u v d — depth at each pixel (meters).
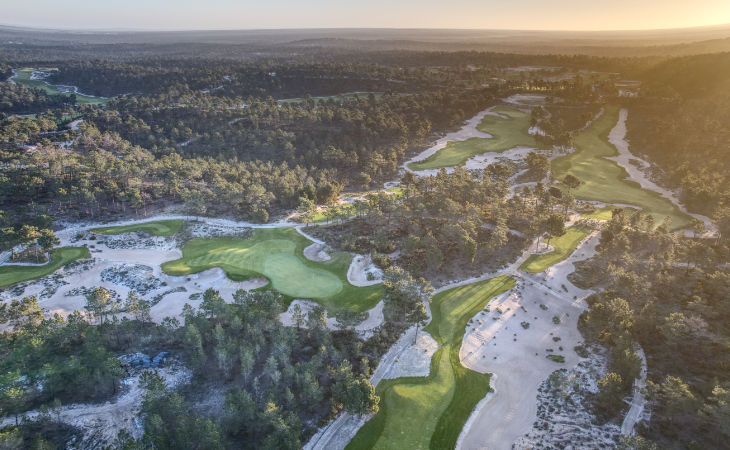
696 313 76.62
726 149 158.38
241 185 143.12
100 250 110.25
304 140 193.38
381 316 82.94
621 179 161.62
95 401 63.22
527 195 130.12
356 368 70.00
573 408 63.06
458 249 104.12
